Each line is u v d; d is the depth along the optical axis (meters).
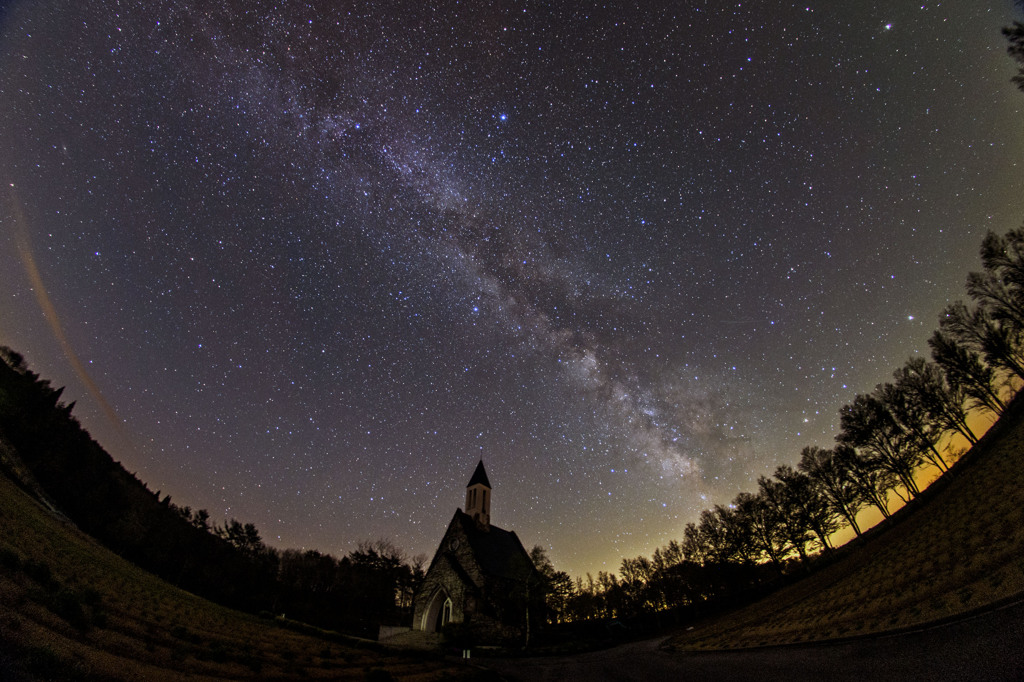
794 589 44.38
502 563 48.19
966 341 43.09
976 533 17.41
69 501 47.28
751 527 64.31
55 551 17.05
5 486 27.89
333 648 20.05
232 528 76.06
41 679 6.86
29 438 52.25
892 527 46.25
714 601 62.00
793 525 62.22
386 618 59.84
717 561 64.44
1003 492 20.72
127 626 11.95
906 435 52.88
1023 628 9.16
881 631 14.03
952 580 14.41
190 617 17.27
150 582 24.31
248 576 56.78
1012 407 41.41
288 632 22.45
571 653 32.94
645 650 31.34
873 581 22.00
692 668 18.78
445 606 43.19
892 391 53.84
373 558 71.94
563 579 48.06
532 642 42.91
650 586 66.25
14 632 7.80
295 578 67.75
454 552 47.62
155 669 9.56
